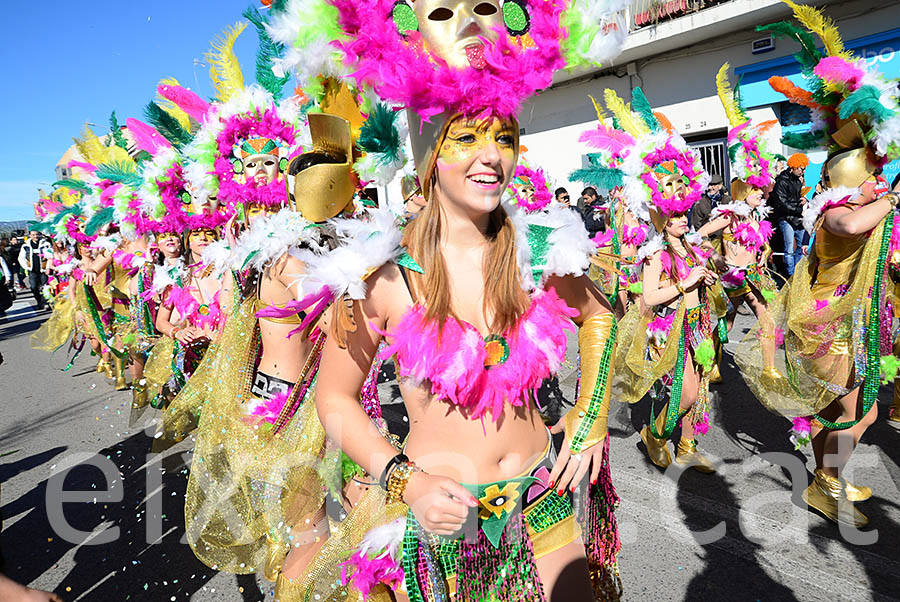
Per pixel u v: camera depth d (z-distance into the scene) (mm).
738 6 9828
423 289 1565
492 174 1518
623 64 12203
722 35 10742
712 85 11055
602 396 1695
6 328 14633
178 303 3695
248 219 2979
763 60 10352
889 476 3473
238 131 2889
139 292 4668
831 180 3209
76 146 5184
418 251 1586
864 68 3143
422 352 1525
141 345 4629
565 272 1636
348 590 1968
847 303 2990
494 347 1580
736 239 4992
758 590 2588
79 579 3135
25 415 6398
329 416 1568
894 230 2967
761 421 4406
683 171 3559
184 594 2936
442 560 1650
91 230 4180
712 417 4535
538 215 1802
